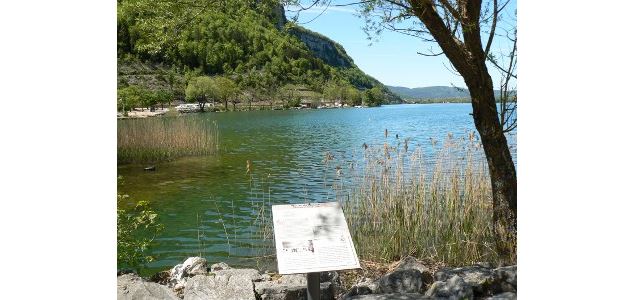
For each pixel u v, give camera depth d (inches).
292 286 190.9
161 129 792.3
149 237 338.0
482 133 229.8
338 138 1213.1
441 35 209.6
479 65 219.3
